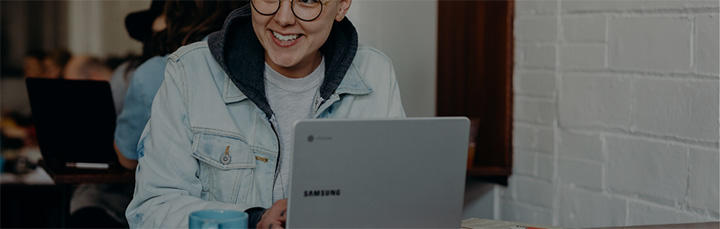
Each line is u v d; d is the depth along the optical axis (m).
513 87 2.47
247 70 1.46
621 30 2.00
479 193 2.70
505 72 2.47
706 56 1.72
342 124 1.07
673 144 1.83
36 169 3.24
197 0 2.69
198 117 1.44
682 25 1.79
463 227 1.33
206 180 1.47
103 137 2.41
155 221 1.32
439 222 1.18
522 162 2.44
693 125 1.76
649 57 1.90
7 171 3.20
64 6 3.20
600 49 2.08
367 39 2.83
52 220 3.12
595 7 2.09
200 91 1.47
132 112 2.46
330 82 1.52
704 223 1.41
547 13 2.29
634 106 1.96
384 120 1.09
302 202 1.07
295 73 1.51
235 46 1.47
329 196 1.08
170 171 1.41
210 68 1.50
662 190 1.87
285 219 1.19
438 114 2.85
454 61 2.74
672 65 1.82
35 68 3.30
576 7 2.16
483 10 2.56
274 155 1.50
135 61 2.94
